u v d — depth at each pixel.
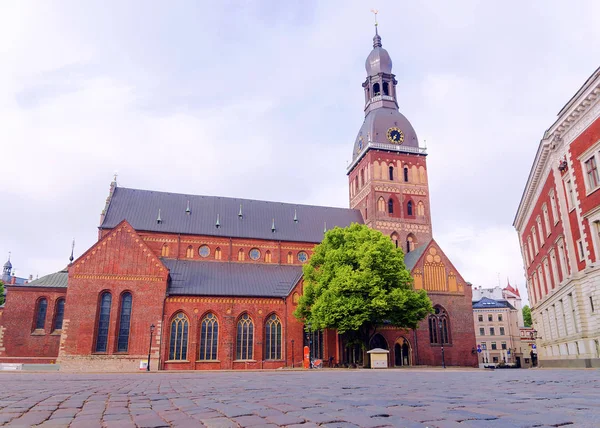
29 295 62.81
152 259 61.81
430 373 36.00
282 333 64.62
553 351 52.09
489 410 8.14
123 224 61.97
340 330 56.62
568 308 44.50
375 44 91.31
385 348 67.12
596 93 35.59
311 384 18.50
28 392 14.34
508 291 148.12
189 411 8.88
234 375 33.84
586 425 6.23
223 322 62.56
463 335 70.19
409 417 7.39
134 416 8.28
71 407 9.85
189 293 62.03
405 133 85.19
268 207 81.44
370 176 81.94
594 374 24.80
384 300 55.09
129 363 57.94
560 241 46.12
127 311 60.03
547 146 45.66
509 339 120.62
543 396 10.85
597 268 37.12
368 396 11.72
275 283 69.00
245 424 7.12
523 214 67.00
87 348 57.25
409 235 81.69
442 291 70.88
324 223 82.00
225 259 73.44
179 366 59.66
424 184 84.12
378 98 87.19
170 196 77.00
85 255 60.00
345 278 56.22
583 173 38.72
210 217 76.12
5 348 60.69
